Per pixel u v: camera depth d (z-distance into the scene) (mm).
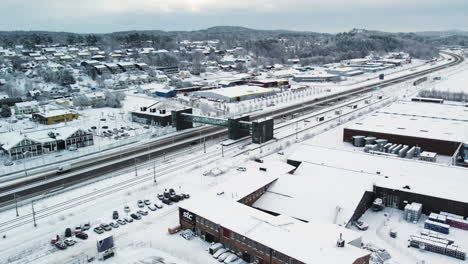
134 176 100125
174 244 68312
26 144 115812
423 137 117625
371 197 83875
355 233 62625
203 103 198375
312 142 130500
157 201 85000
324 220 72062
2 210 81625
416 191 79812
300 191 82312
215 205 72812
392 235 70062
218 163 108875
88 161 113188
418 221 76375
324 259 54562
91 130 149375
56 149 122688
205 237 69625
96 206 82938
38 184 95750
